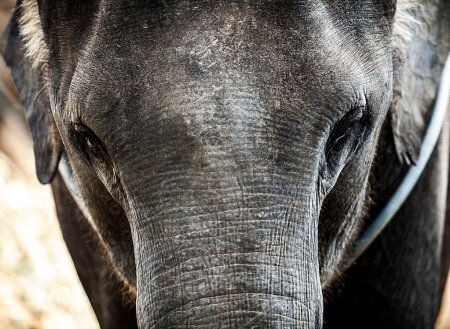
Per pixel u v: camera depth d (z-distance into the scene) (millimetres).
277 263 6418
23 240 14922
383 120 7770
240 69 6520
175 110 6469
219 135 6414
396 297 9383
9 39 9016
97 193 7832
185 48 6555
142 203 6574
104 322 10055
